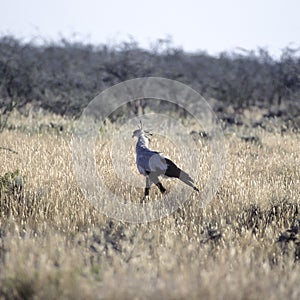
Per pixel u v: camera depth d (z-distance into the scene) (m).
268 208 33.69
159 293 20.39
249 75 109.56
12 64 86.44
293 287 21.80
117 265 23.39
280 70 104.19
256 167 43.78
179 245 26.80
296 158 46.50
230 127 67.56
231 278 22.06
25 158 42.34
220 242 28.38
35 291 21.09
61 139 51.34
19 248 25.34
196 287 20.80
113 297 20.14
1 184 34.62
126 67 95.88
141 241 27.19
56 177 37.53
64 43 135.12
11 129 58.72
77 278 21.44
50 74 94.25
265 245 28.48
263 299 20.66
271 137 59.72
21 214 32.03
